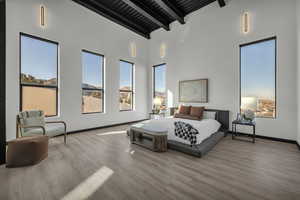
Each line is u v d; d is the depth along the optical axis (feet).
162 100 20.47
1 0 7.43
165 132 9.59
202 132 10.15
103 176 6.41
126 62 19.75
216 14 14.78
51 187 5.61
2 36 7.48
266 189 5.42
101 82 16.88
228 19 13.93
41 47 12.26
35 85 11.93
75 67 14.21
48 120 12.34
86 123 15.15
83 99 15.21
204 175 6.47
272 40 11.70
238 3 13.26
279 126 11.25
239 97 13.35
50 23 12.42
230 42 13.82
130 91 20.26
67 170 6.95
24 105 11.37
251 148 9.91
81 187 5.62
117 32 18.19
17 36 10.65
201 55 15.97
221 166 7.33
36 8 11.59
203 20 15.79
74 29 14.10
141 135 10.76
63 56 13.33
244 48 13.21
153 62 21.48
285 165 7.39
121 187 5.61
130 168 7.16
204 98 15.55
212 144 9.94
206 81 15.38
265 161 7.88
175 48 18.52
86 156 8.64
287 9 10.82
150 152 9.34
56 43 13.06
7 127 10.28
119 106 18.58
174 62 18.65
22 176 6.38
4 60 7.58
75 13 14.19
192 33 16.76
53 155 8.76
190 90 16.75
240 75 13.44
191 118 13.43
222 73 14.38
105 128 16.53
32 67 11.76
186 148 8.99
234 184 5.76
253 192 5.24
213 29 14.99
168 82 19.42
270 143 10.91
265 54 12.07
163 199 4.93
